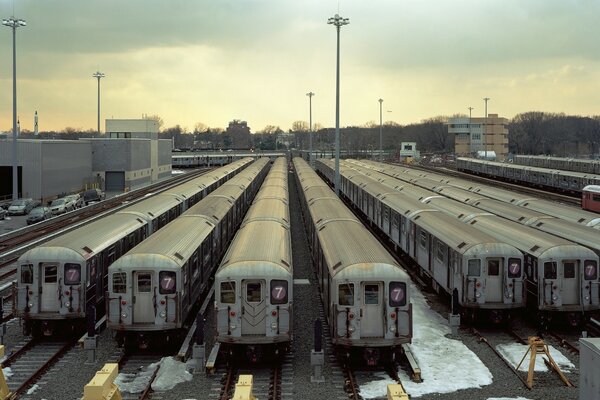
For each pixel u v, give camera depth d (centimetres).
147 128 10238
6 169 5969
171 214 3266
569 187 6531
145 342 1781
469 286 2045
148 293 1789
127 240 2358
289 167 12594
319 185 4531
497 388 1573
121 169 7488
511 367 1712
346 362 1698
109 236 2203
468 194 3853
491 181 8481
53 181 6169
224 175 6234
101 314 2142
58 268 1864
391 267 1683
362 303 1677
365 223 4703
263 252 1808
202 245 2267
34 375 1645
